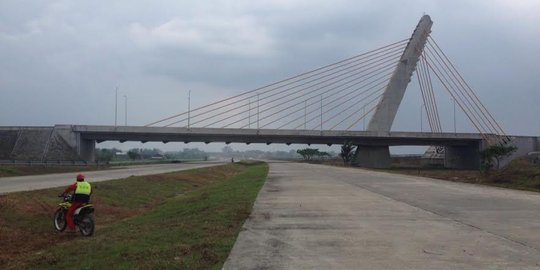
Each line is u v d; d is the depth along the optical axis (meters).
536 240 11.22
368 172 53.44
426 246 10.59
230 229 12.98
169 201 26.67
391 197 21.89
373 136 98.00
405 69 100.25
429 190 26.06
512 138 98.19
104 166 73.44
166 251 10.15
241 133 94.81
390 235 11.97
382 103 99.31
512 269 8.59
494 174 39.06
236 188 28.47
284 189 27.09
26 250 13.44
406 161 128.12
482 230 12.64
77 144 86.19
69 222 15.09
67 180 36.84
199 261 9.22
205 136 96.06
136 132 89.12
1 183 32.81
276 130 96.06
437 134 99.00
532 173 34.75
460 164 108.75
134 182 34.59
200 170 61.81
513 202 19.55
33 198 21.42
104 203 24.25
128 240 12.10
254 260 9.37
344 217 15.21
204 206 18.91
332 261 9.26
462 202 19.59
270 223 13.98
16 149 78.81
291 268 8.74
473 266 8.80
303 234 12.16
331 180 36.41
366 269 8.63
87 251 11.16
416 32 101.38
